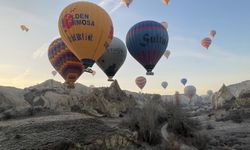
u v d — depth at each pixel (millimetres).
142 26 43844
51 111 40844
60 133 25188
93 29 34406
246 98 102875
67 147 22344
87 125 27844
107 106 49875
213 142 43594
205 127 62000
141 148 27594
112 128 28016
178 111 48438
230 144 44156
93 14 34500
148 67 44531
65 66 42531
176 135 40219
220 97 112938
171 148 31391
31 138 23922
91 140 23969
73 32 34500
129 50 45344
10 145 22438
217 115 89250
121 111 51125
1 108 44906
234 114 83375
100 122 30031
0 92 70125
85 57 35469
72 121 29031
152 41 43062
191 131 44812
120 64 47250
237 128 64312
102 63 46156
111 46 45656
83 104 48750
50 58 43688
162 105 51969
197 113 111188
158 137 32938
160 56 44406
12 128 27875
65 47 42062
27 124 29031
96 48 35312
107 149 24172
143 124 34125
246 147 42219
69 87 43594
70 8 34875
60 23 35594
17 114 38531
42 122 29375
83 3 34938
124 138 26375
